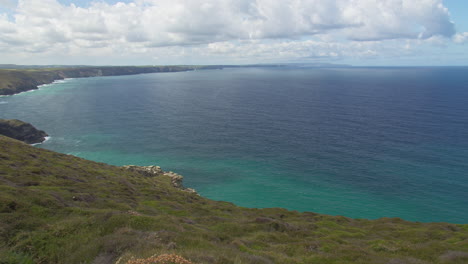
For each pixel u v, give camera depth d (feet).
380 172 290.56
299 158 336.49
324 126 473.26
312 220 170.19
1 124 385.91
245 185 276.00
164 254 54.24
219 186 275.39
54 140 414.21
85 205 112.88
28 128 406.82
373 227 159.12
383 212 224.94
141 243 66.85
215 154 357.61
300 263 78.07
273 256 80.28
